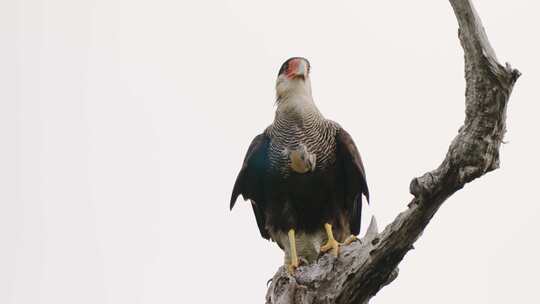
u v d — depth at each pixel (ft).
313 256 45.03
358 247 35.83
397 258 34.55
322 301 36.19
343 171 44.55
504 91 29.55
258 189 45.85
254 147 44.57
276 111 45.29
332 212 44.50
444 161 31.48
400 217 33.42
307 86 45.50
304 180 43.78
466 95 30.35
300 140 43.70
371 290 35.88
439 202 32.27
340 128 44.78
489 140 30.50
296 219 44.73
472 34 29.07
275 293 37.45
